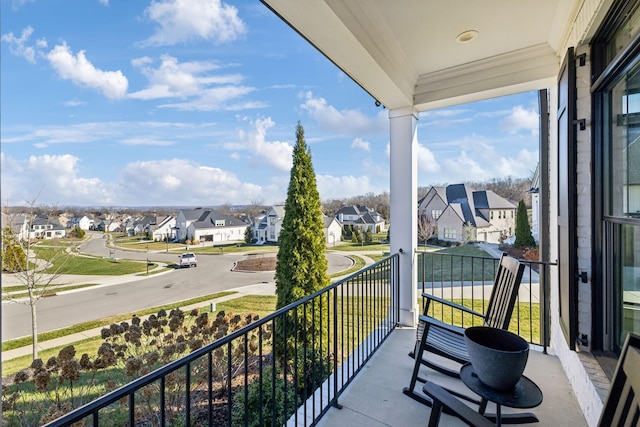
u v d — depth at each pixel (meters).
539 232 3.42
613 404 0.90
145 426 2.60
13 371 2.88
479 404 2.03
